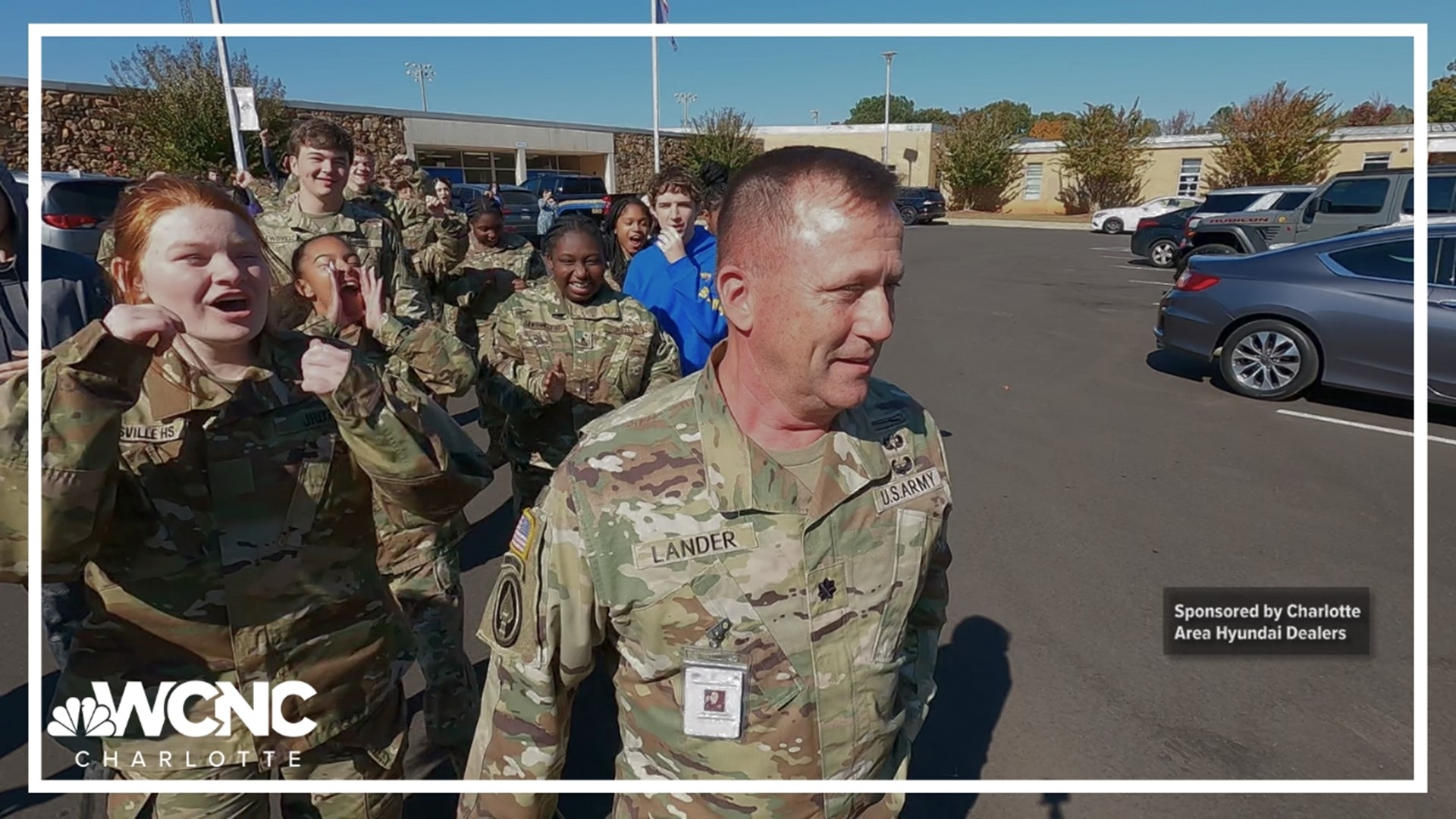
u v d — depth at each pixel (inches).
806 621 42.3
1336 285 231.9
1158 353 318.3
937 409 242.7
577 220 106.0
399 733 66.9
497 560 146.0
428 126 931.3
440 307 187.2
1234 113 1111.0
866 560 43.9
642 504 41.3
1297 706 104.9
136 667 55.6
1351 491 175.3
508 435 110.9
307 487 56.8
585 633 43.5
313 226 124.7
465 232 179.0
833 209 36.3
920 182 1475.1
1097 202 1358.3
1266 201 502.6
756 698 42.1
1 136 597.6
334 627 60.0
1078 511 165.3
